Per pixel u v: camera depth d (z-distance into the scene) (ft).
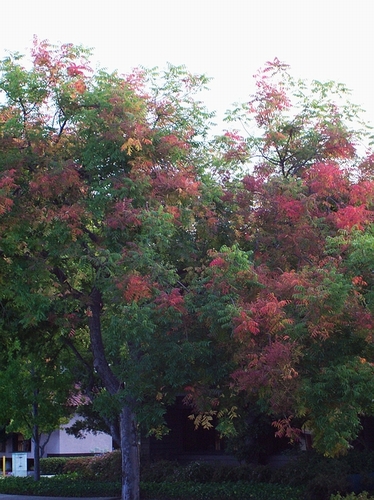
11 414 84.38
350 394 35.12
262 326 36.99
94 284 50.78
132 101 50.65
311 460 67.31
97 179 50.65
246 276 39.45
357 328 37.27
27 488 82.94
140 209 47.55
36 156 51.44
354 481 64.08
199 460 83.51
